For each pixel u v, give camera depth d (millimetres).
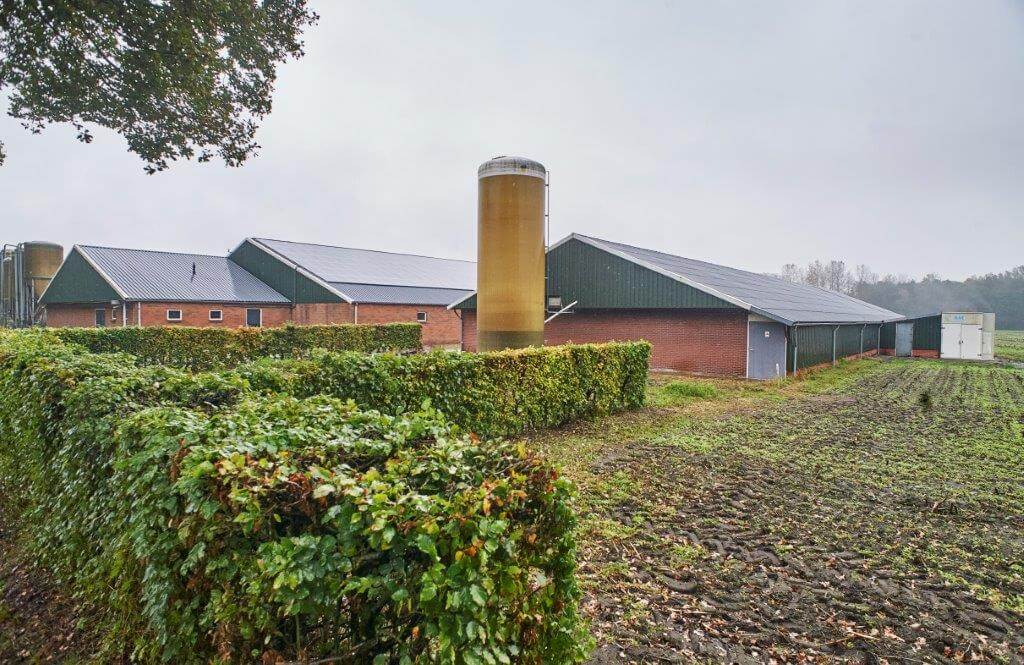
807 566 5316
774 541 5859
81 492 4199
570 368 11773
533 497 2686
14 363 6484
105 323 29422
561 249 24250
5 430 6430
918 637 4230
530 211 16156
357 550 2355
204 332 18938
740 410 13711
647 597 4715
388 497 2383
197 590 2719
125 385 4898
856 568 5289
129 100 11648
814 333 23531
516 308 16188
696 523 6309
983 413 13594
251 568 2445
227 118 12695
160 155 12859
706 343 21484
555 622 2543
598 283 23344
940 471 8383
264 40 12117
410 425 3389
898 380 20656
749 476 8047
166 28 10258
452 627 2145
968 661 3971
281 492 2502
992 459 9141
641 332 22812
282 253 33750
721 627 4312
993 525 6344
